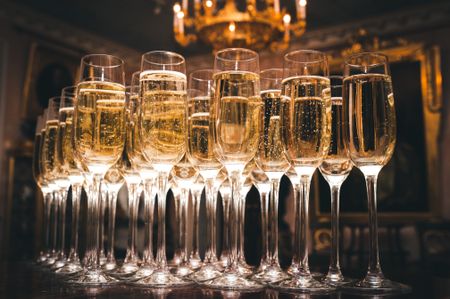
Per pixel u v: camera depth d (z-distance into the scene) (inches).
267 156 24.9
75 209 30.1
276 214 25.1
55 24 154.2
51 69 150.8
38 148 36.9
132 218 28.9
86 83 24.6
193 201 31.0
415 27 142.3
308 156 22.3
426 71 136.5
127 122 27.8
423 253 117.9
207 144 25.6
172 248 81.3
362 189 140.2
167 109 23.6
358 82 22.2
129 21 152.0
